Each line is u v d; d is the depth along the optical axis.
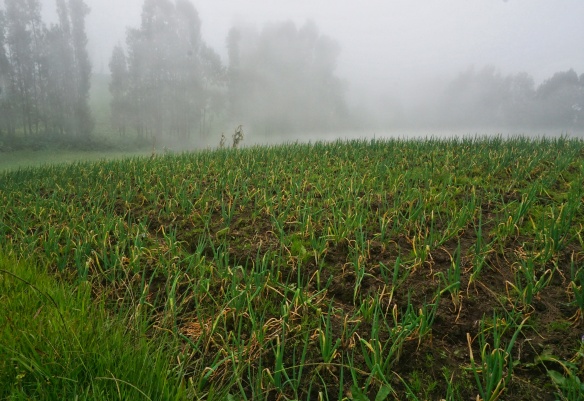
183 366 2.09
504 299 2.60
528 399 1.87
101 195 5.64
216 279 3.11
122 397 1.76
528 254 3.11
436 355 2.20
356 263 3.04
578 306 2.46
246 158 7.83
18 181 7.35
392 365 2.13
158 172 6.98
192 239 4.07
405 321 2.27
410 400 1.88
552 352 2.12
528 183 4.89
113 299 2.86
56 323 2.12
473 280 2.80
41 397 1.74
